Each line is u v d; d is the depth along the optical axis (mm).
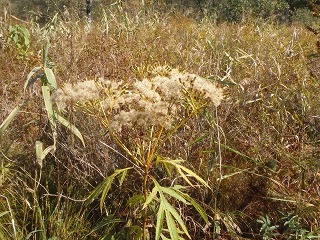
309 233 2465
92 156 2939
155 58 4184
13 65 4441
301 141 3266
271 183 2885
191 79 2193
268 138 3152
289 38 5824
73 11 5730
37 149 2609
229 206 2785
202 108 2496
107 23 5117
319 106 3566
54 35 5137
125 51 4309
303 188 2877
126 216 2645
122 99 2229
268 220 2590
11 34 4773
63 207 2570
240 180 2857
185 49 4668
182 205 2705
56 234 2479
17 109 2783
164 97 2178
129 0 5957
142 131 2416
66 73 3654
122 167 2865
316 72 4129
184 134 3027
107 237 2352
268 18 7090
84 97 2129
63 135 3000
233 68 4266
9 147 2977
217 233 2582
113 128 2127
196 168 2910
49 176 2873
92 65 3910
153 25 5855
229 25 7121
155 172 2797
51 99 2199
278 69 3777
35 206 2564
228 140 3113
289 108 3617
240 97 3555
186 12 8016
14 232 2305
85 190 2785
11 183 2773
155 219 2535
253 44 5148
